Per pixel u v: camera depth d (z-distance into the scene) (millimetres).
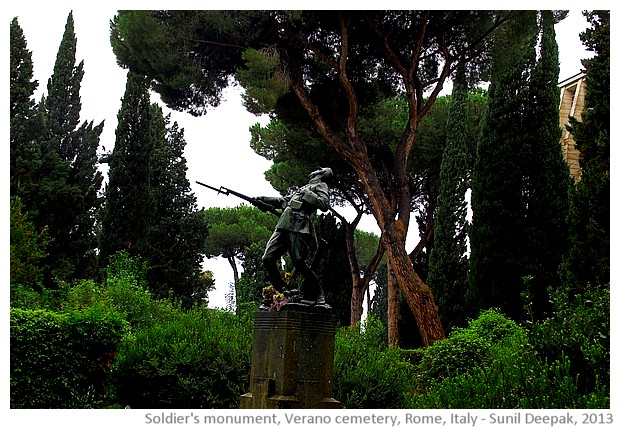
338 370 9812
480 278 19016
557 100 19484
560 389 6734
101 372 10664
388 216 16891
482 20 17984
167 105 19078
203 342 10117
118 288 15828
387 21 17953
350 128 17281
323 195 8086
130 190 24484
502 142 19438
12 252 16922
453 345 12656
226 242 36938
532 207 18859
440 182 23109
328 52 18797
